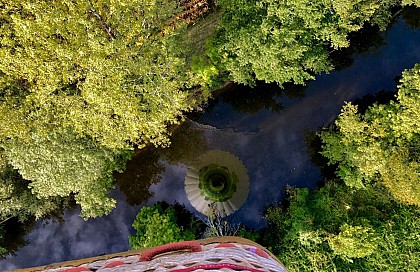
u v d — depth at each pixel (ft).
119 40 44.93
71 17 42.45
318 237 55.36
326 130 62.59
